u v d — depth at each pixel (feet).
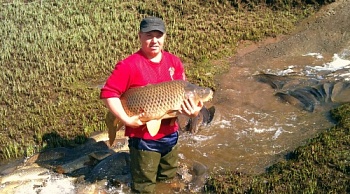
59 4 18.75
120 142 10.36
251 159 9.72
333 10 18.04
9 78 13.50
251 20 17.78
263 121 11.35
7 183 9.10
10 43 15.43
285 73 14.26
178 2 18.69
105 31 16.39
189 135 10.74
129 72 7.17
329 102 11.98
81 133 10.88
